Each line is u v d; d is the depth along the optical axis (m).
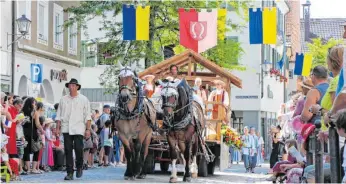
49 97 45.19
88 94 59.97
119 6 43.72
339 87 10.38
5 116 22.14
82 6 44.66
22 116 23.09
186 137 22.05
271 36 25.22
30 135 24.75
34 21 41.78
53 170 27.84
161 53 44.75
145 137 22.61
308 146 11.70
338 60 11.30
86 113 22.73
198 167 25.31
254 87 62.09
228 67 45.69
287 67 73.06
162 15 43.16
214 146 26.64
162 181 22.44
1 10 36.66
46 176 24.02
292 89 72.94
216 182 22.89
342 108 9.42
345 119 8.60
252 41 25.38
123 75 21.94
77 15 44.69
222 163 27.09
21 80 40.41
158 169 30.34
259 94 62.03
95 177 23.78
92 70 59.78
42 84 44.03
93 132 30.50
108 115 32.25
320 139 9.98
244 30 62.03
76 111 22.59
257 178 26.31
